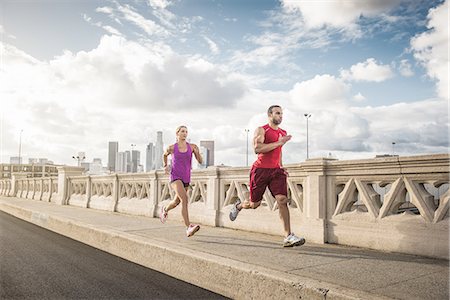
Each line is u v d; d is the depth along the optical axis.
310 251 4.71
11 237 8.00
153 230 6.73
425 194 4.50
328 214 5.48
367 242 4.94
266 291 3.50
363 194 5.07
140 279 4.45
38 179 20.77
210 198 7.70
